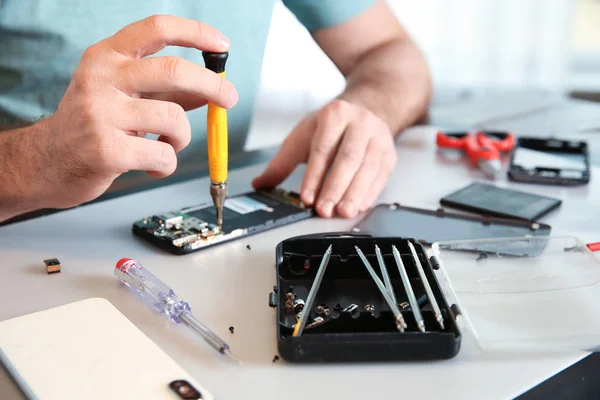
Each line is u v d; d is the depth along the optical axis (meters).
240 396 0.42
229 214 0.73
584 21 2.16
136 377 0.42
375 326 0.48
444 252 0.62
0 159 0.68
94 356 0.45
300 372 0.44
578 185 0.84
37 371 0.43
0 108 1.00
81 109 0.60
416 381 0.43
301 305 0.52
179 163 1.12
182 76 0.59
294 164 0.84
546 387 0.43
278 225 0.71
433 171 0.90
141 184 1.01
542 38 2.01
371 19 1.23
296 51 1.75
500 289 0.55
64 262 0.62
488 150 0.91
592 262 0.59
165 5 1.10
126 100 0.60
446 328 0.47
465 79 2.02
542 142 1.01
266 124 1.73
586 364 0.46
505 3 1.96
